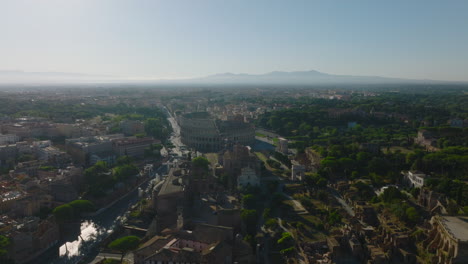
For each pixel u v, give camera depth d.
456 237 197.00
